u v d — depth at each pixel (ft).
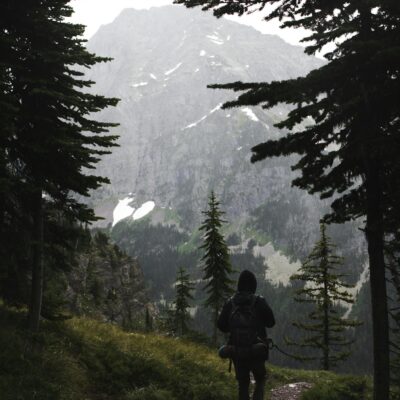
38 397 27.20
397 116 28.09
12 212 38.40
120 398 32.89
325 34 29.17
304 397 43.11
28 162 38.40
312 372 61.87
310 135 29.04
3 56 38.78
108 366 37.19
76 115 41.16
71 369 34.06
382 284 27.86
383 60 25.27
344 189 31.07
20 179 38.45
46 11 39.96
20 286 39.17
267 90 28.17
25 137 37.68
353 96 27.89
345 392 42.50
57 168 38.86
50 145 37.60
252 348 20.17
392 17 28.12
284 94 27.58
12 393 26.14
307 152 29.71
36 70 40.06
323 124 28.58
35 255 38.99
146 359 39.65
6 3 39.40
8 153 38.14
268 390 47.70
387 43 25.49
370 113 27.14
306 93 27.78
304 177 30.32
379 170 28.99
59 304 43.06
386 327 27.40
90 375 34.88
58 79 41.50
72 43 41.29
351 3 28.35
